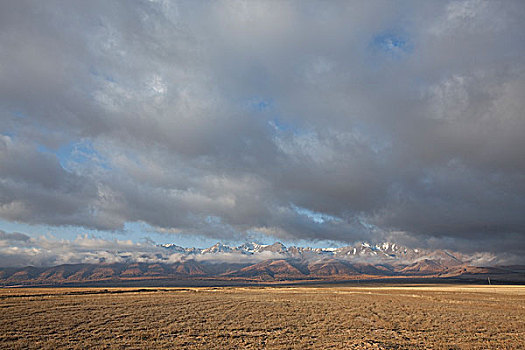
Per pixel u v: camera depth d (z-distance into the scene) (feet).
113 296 241.14
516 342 104.06
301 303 205.36
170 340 100.53
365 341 104.58
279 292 332.80
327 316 151.33
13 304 170.30
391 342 103.65
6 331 105.91
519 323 135.13
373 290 402.93
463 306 196.85
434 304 207.21
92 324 120.98
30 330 108.58
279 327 123.65
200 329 117.60
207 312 158.20
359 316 154.10
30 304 171.73
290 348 94.89
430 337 110.73
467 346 98.78
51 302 183.73
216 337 106.63
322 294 296.71
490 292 336.29
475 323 135.95
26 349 87.81
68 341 96.17
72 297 225.15
